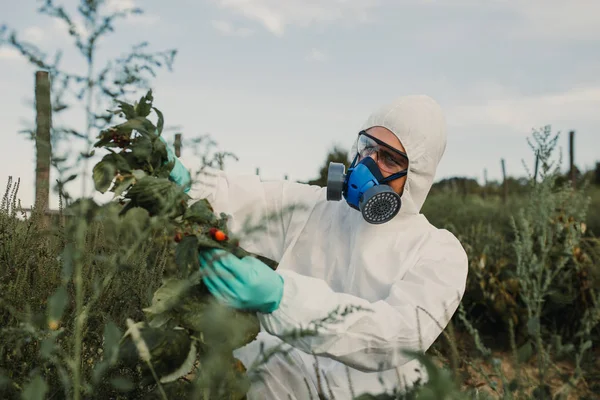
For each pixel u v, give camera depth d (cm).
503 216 763
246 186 211
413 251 185
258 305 135
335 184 188
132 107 134
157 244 195
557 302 411
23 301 148
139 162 135
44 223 173
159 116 138
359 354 147
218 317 105
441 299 164
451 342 134
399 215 198
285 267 200
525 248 276
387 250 189
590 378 194
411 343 151
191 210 129
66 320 142
